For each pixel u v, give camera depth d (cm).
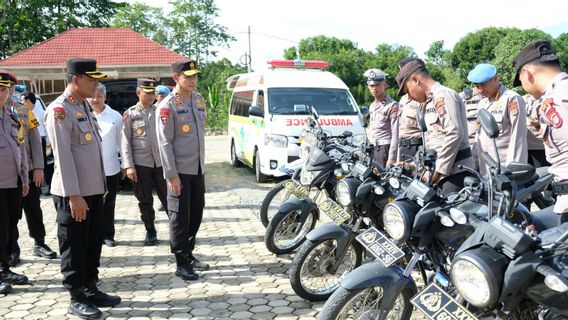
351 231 388
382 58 4206
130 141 566
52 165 873
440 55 5675
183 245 462
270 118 909
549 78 275
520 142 447
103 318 384
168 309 399
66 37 1945
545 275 214
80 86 375
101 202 403
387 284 283
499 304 235
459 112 393
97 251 405
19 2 3144
